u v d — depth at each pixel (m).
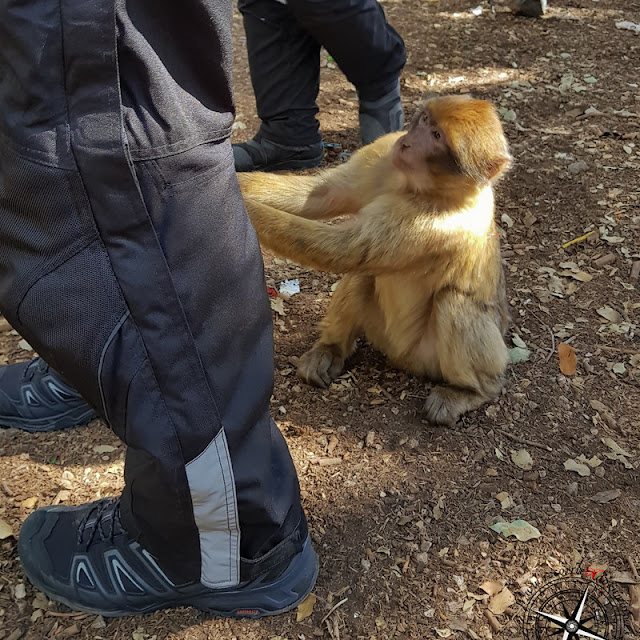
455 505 0.83
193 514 0.58
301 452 0.90
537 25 2.14
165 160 0.48
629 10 2.25
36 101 0.45
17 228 0.49
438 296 0.95
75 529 0.70
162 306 0.50
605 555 0.78
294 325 1.12
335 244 0.88
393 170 0.93
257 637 0.69
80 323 0.50
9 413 0.89
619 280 1.21
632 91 1.79
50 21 0.43
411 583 0.75
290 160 1.45
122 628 0.69
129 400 0.52
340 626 0.70
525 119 1.67
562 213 1.37
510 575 0.76
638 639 0.70
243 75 1.83
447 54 1.97
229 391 0.56
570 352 1.05
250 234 0.57
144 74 0.46
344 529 0.80
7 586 0.72
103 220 0.48
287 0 1.22
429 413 0.95
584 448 0.92
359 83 1.35
